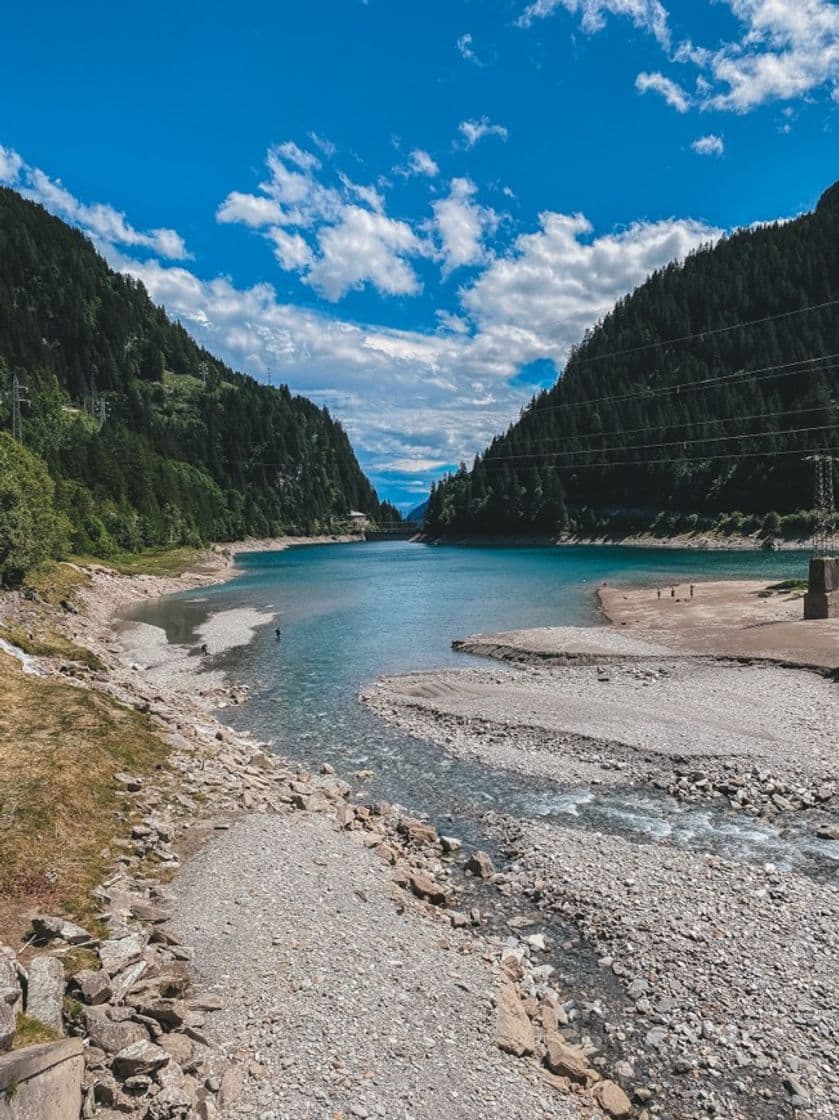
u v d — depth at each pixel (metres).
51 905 12.97
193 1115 8.42
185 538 156.25
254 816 19.23
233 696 36.12
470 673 38.53
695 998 12.24
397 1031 10.64
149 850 16.42
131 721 24.89
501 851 18.61
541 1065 10.54
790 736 25.73
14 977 9.65
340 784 23.28
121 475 152.50
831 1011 11.62
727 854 17.83
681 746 25.36
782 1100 10.05
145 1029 9.70
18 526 56.88
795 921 14.34
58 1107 7.73
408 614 62.06
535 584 84.00
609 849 18.06
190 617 65.25
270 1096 8.98
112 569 93.62
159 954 11.92
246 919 13.53
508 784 23.38
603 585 79.69
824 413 164.00
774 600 57.81
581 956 13.72
